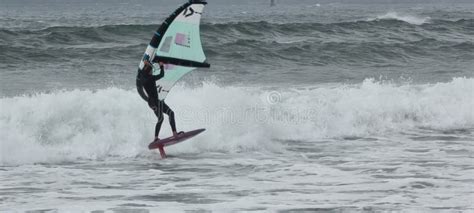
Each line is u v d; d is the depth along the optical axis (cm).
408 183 3778
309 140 5209
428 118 5919
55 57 9394
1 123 4503
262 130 5084
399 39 13162
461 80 6525
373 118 5662
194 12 4328
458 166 4256
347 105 5669
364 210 3219
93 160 4466
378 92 6122
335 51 10881
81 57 9506
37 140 4525
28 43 10481
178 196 3525
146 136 4762
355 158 4538
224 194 3562
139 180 3906
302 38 12456
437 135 5462
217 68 9106
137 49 10088
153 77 4325
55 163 4359
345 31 13500
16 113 4588
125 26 11644
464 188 3659
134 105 4925
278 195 3531
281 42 11100
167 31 4306
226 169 4216
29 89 6862
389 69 9556
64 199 3450
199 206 3312
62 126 4625
